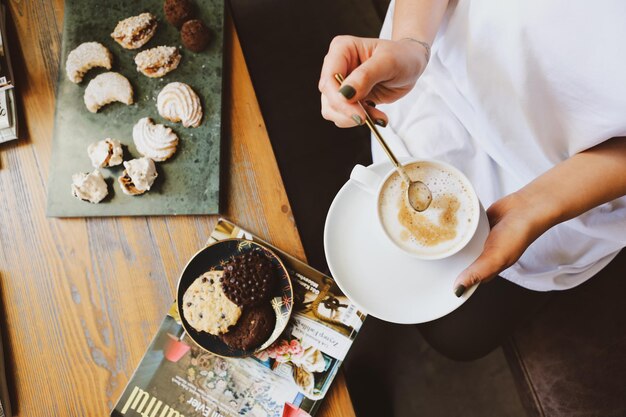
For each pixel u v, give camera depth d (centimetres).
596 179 63
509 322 86
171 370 66
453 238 59
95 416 66
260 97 96
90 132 70
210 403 65
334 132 95
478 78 66
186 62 71
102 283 68
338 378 65
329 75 61
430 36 66
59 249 69
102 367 67
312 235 91
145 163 68
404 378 102
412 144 76
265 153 70
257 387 65
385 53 58
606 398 82
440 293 61
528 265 78
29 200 70
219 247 66
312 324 66
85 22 72
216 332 64
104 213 69
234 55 72
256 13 100
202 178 69
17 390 67
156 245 69
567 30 58
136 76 71
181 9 71
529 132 67
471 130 73
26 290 68
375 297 61
